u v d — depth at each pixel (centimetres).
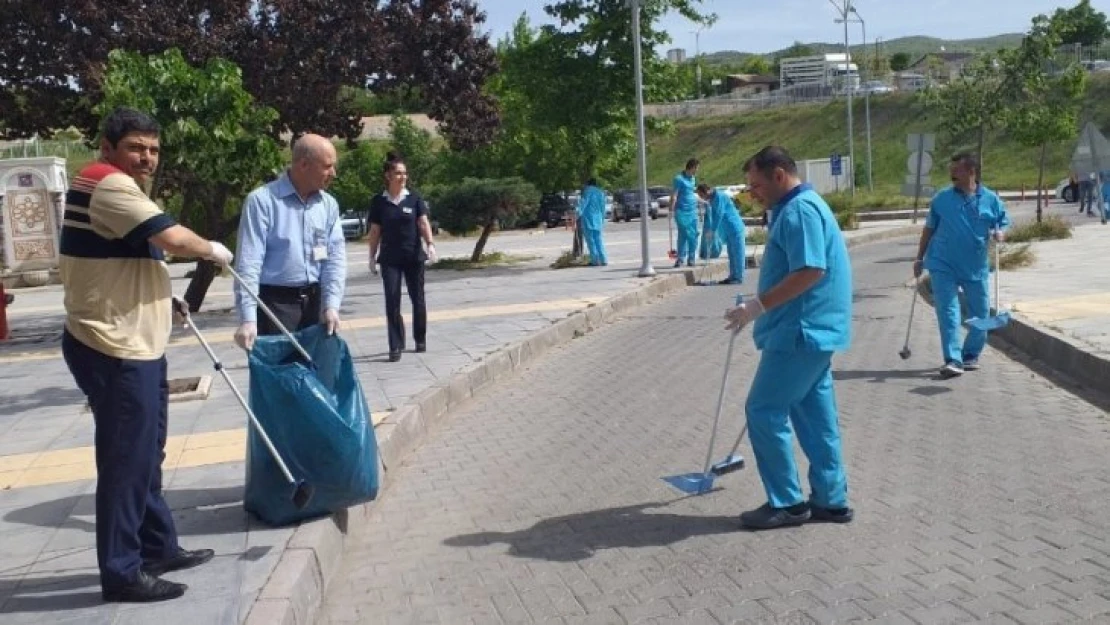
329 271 620
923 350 1064
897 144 6112
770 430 538
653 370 1028
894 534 529
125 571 430
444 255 2753
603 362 1093
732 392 900
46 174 2542
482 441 778
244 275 584
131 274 430
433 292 1714
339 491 521
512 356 1069
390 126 5103
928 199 4028
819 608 444
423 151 4888
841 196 4206
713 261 2030
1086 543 504
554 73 2228
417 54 1631
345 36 1513
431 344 1130
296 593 441
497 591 487
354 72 1558
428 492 653
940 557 495
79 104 1502
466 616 461
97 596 443
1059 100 2325
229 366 1044
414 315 1072
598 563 513
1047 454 663
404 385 891
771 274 537
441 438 792
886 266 1973
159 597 433
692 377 980
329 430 509
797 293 515
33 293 2312
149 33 1369
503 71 2284
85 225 425
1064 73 2397
